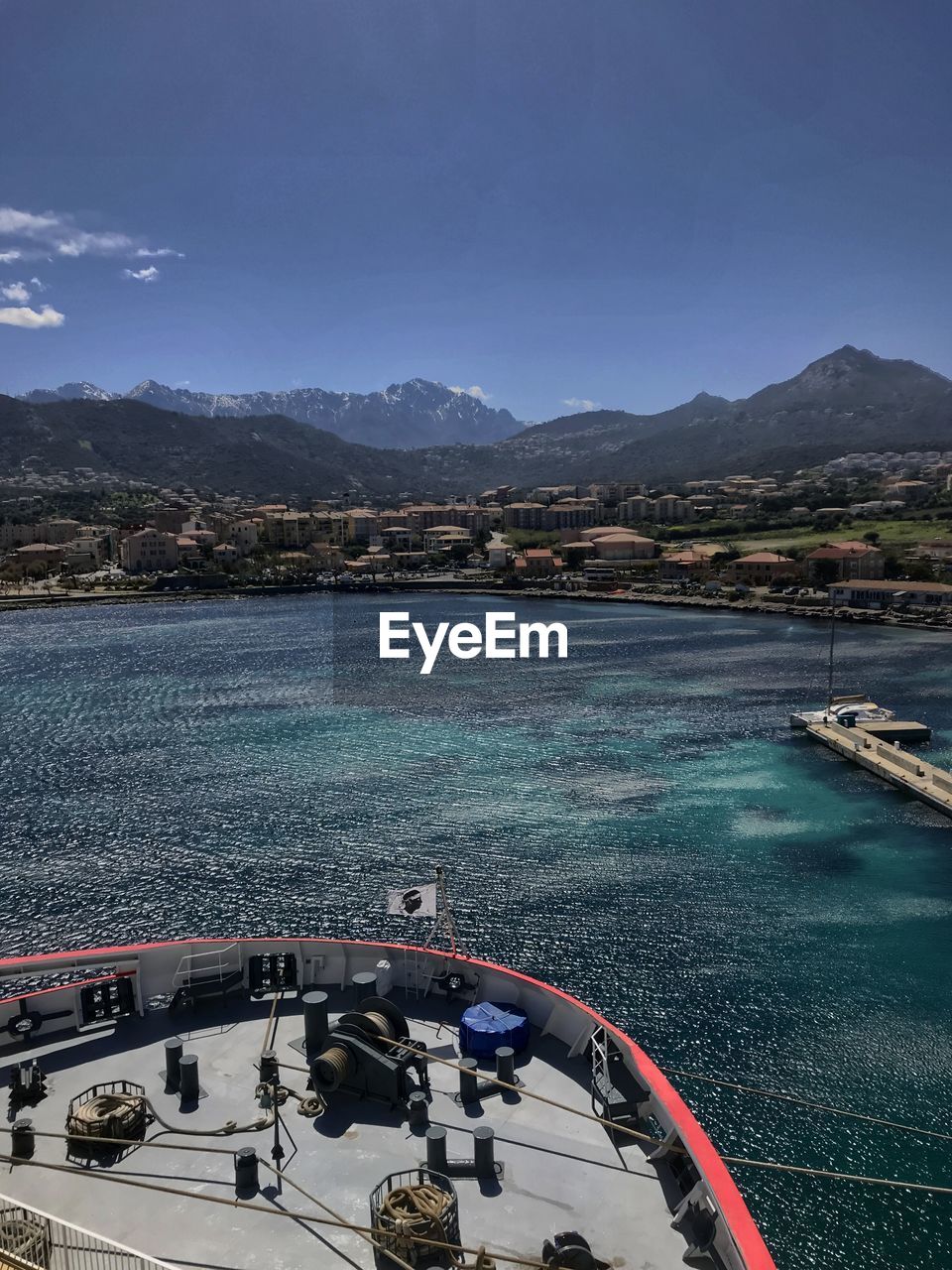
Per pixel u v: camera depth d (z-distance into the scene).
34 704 104.75
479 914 44.94
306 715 94.75
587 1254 9.88
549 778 68.94
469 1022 14.20
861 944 41.03
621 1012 35.72
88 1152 11.77
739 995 36.66
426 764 73.69
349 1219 10.70
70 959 15.58
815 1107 27.00
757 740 80.75
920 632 151.75
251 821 60.28
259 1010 15.53
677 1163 11.60
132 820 61.28
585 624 172.38
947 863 51.00
